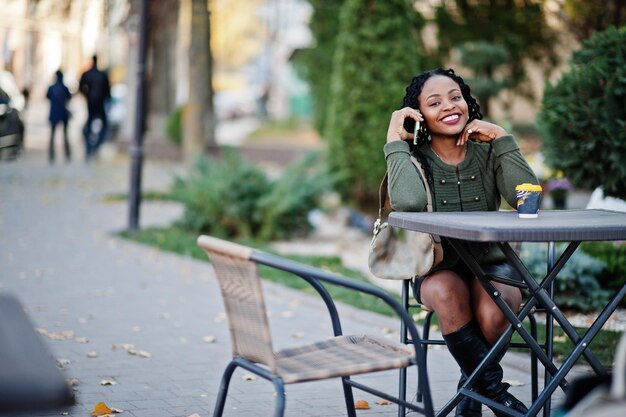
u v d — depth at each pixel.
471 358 4.16
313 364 3.45
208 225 11.91
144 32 11.59
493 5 16.47
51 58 27.86
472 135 4.52
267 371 3.34
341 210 13.44
